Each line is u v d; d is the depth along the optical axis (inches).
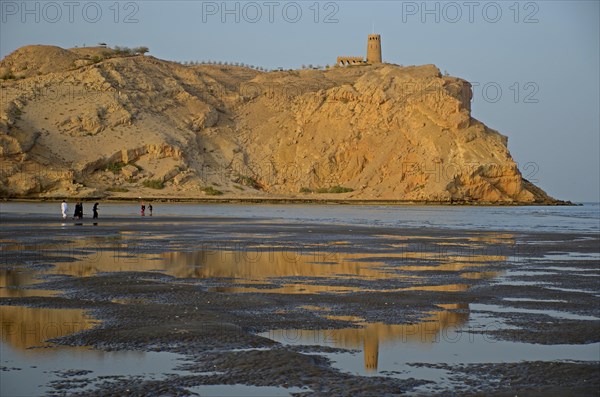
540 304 666.2
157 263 997.8
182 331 514.9
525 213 3700.8
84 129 5088.6
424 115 5251.0
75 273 867.4
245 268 955.3
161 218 2475.4
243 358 438.9
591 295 725.3
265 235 1624.0
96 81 5590.6
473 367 428.5
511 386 388.8
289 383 390.6
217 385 386.3
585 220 2859.3
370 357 452.1
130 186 4795.8
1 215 2495.1
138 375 403.2
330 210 3678.6
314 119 5772.6
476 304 665.6
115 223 2080.5
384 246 1355.8
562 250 1305.4
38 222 2069.4
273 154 5689.0
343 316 597.0
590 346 487.5
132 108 5413.4
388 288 771.4
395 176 5142.7
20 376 398.0
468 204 4854.8
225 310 614.5
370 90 5649.6
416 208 4188.0
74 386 380.2
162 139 5147.6
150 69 6156.5
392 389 382.0
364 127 5556.1
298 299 685.3
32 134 4726.9
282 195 5123.0
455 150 5059.1
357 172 5383.9
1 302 645.3
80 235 1539.1
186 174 5019.7
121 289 731.4
